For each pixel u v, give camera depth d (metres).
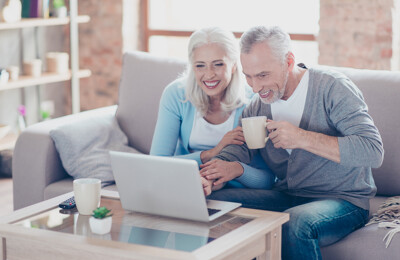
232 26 4.53
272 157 2.46
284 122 2.18
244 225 1.91
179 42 4.78
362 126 2.16
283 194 2.46
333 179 2.30
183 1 4.69
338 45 4.05
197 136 2.65
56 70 4.51
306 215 2.10
